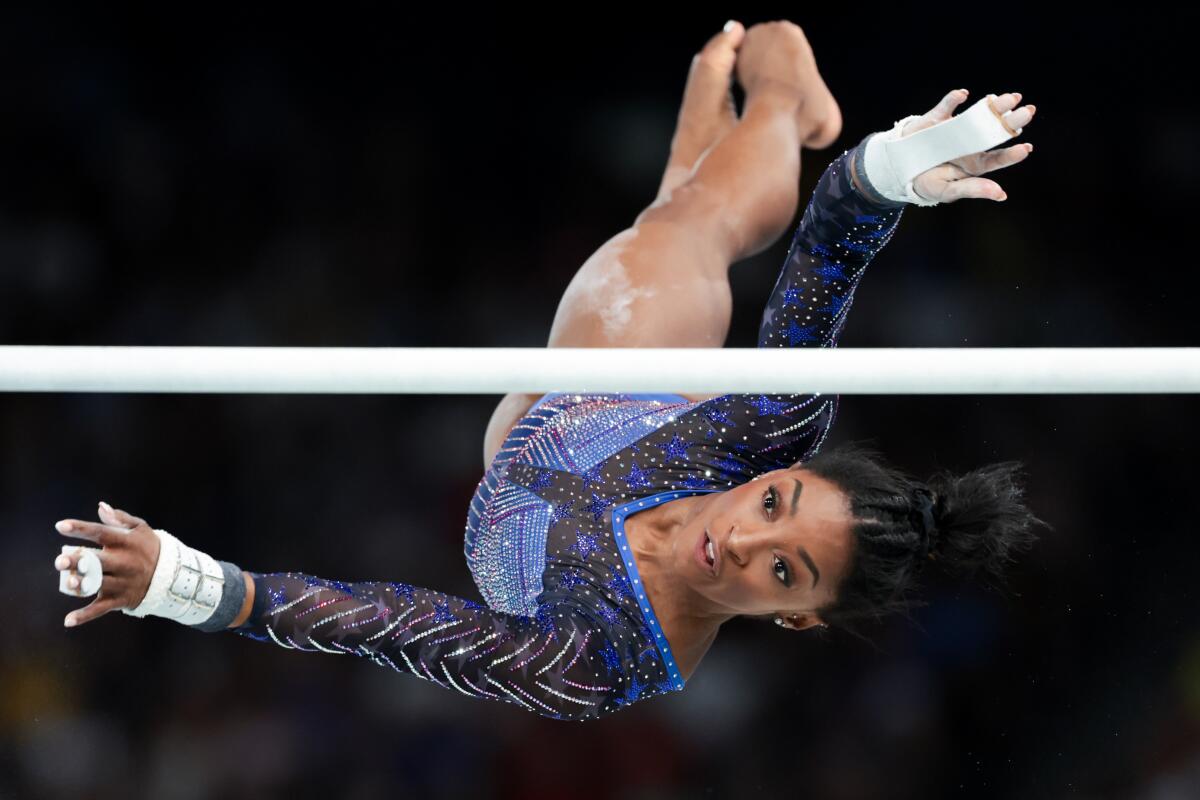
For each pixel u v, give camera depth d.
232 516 16.30
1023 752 15.55
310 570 16.19
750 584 8.11
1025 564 16.17
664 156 18.33
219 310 17.39
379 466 16.59
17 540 15.90
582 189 18.22
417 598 7.88
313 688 15.30
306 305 17.48
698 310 10.81
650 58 18.67
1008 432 16.80
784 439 9.03
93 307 17.23
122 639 15.28
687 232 11.31
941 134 7.41
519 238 18.02
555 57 18.62
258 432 16.56
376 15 18.52
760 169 11.93
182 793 14.87
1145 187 17.83
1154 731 15.41
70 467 16.27
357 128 18.22
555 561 8.78
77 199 17.52
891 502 8.07
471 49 18.58
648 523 8.76
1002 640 15.94
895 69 18.59
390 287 17.69
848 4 18.77
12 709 15.02
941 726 15.66
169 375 6.61
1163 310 17.42
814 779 15.46
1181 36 18.28
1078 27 18.45
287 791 14.98
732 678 15.80
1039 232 17.75
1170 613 15.97
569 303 10.89
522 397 10.70
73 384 6.62
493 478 9.68
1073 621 15.94
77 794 14.83
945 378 6.76
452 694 15.43
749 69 13.00
